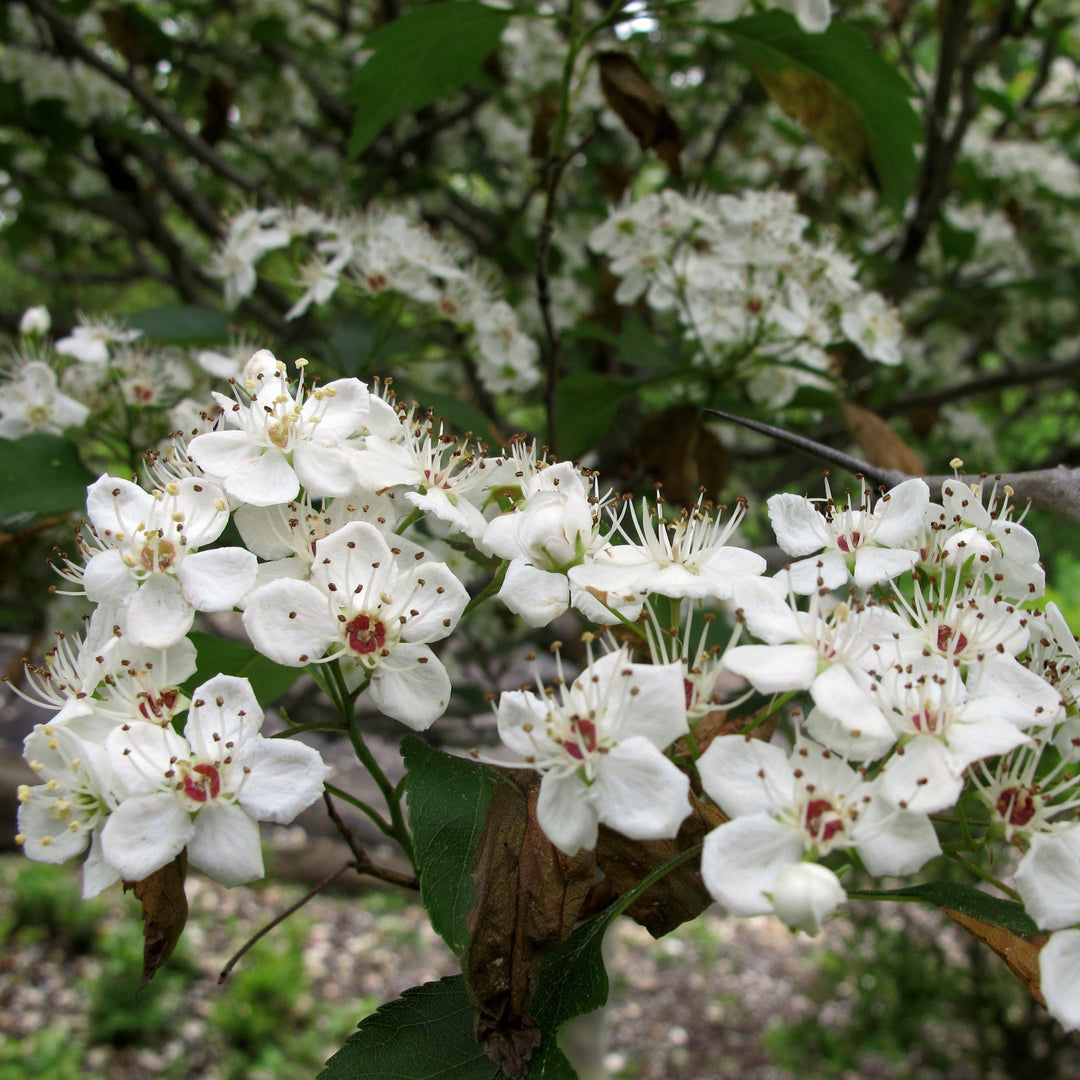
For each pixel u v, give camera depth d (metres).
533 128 0.25
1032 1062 0.38
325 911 0.67
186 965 0.56
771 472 0.38
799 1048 0.44
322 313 0.22
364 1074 0.09
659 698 0.09
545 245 0.17
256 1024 0.51
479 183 0.40
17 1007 0.53
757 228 0.20
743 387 0.22
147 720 0.10
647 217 0.21
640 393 0.29
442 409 0.18
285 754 0.10
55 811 0.10
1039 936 0.10
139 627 0.10
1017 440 0.44
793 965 0.64
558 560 0.10
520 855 0.09
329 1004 0.57
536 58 0.28
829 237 0.22
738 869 0.08
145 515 0.11
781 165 0.35
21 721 0.55
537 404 0.28
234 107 0.33
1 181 0.33
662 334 0.29
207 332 0.19
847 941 0.42
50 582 0.22
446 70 0.19
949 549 0.11
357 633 0.10
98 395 0.18
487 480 0.12
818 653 0.10
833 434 0.26
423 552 0.11
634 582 0.10
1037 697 0.10
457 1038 0.09
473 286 0.21
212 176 0.36
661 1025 0.57
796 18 0.16
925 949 0.40
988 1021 0.40
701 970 0.63
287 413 0.11
